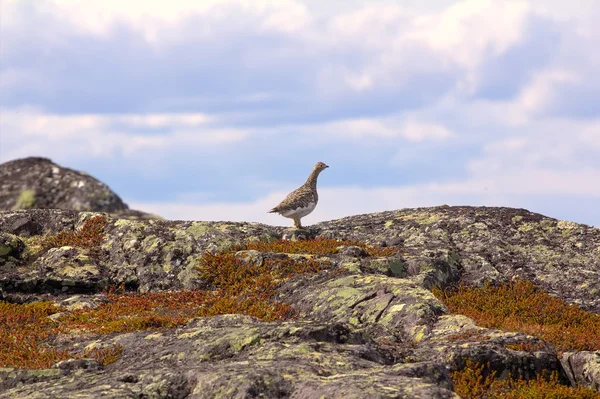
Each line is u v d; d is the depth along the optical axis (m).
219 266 43.00
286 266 41.62
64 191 89.62
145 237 47.34
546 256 48.09
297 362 20.53
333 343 23.50
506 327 31.44
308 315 34.91
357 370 20.14
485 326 31.52
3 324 34.19
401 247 48.91
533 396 23.53
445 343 26.97
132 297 41.44
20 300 40.28
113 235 48.09
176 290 42.62
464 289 42.97
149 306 38.62
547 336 29.70
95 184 90.31
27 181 90.81
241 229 49.44
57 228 50.78
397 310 32.06
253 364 20.52
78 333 32.22
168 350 25.20
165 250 45.66
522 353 26.09
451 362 25.39
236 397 18.31
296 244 46.81
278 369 19.59
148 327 31.95
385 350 25.20
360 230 54.88
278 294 38.72
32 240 49.38
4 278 41.59
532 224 53.00
